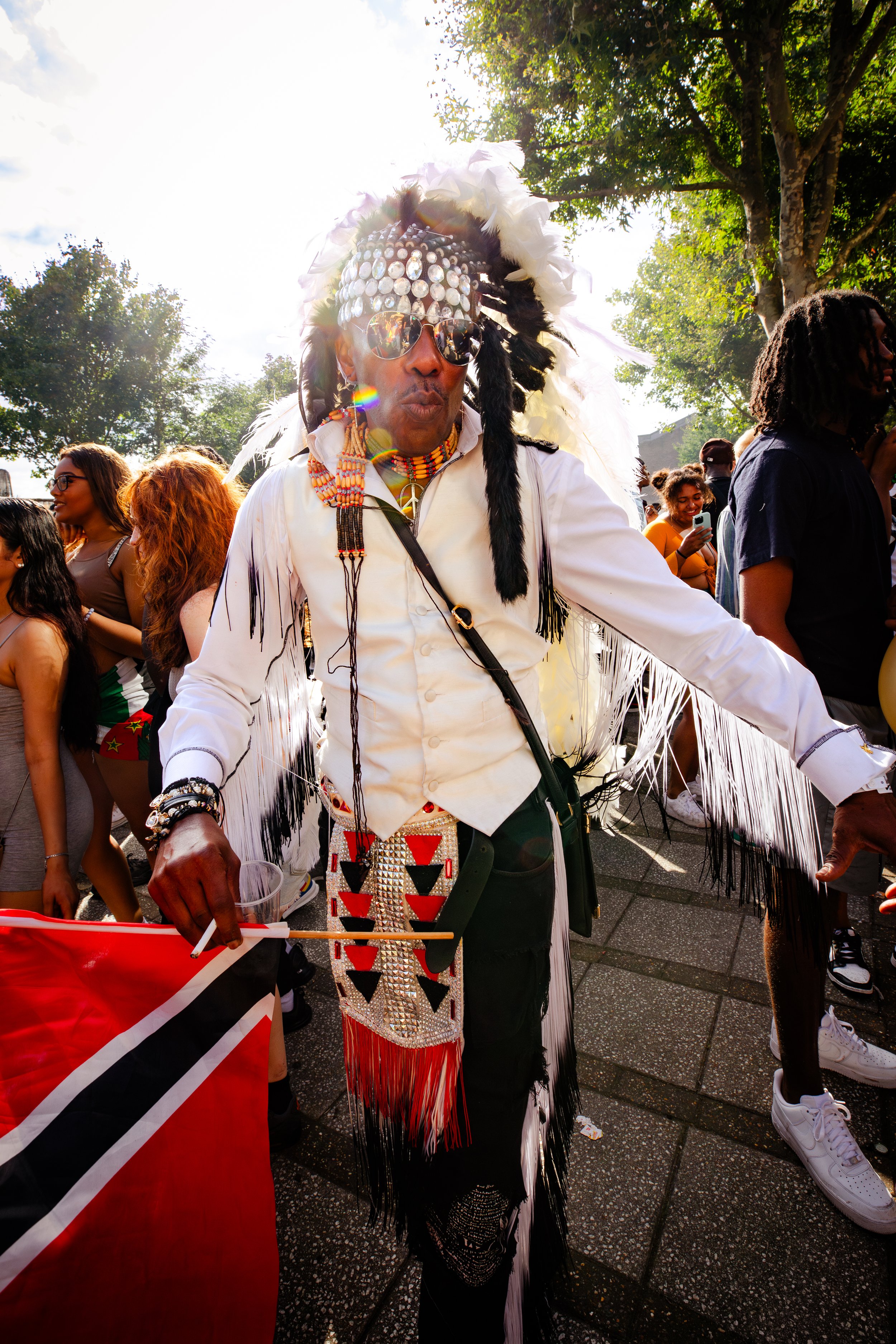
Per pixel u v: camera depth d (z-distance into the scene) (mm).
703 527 3768
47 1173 761
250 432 1229
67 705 1942
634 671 1162
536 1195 1125
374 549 940
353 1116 1115
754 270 9750
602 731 1223
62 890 1794
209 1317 782
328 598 975
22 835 1835
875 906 2512
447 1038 980
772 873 1120
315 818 1387
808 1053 1510
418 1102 1018
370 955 1022
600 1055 1918
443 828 979
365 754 979
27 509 1860
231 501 1630
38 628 1800
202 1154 834
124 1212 774
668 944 2400
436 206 974
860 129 10094
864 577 1461
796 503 1398
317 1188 1585
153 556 1600
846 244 10094
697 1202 1495
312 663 1349
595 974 2262
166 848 872
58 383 24531
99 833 2350
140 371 25438
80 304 24625
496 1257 1048
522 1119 1028
